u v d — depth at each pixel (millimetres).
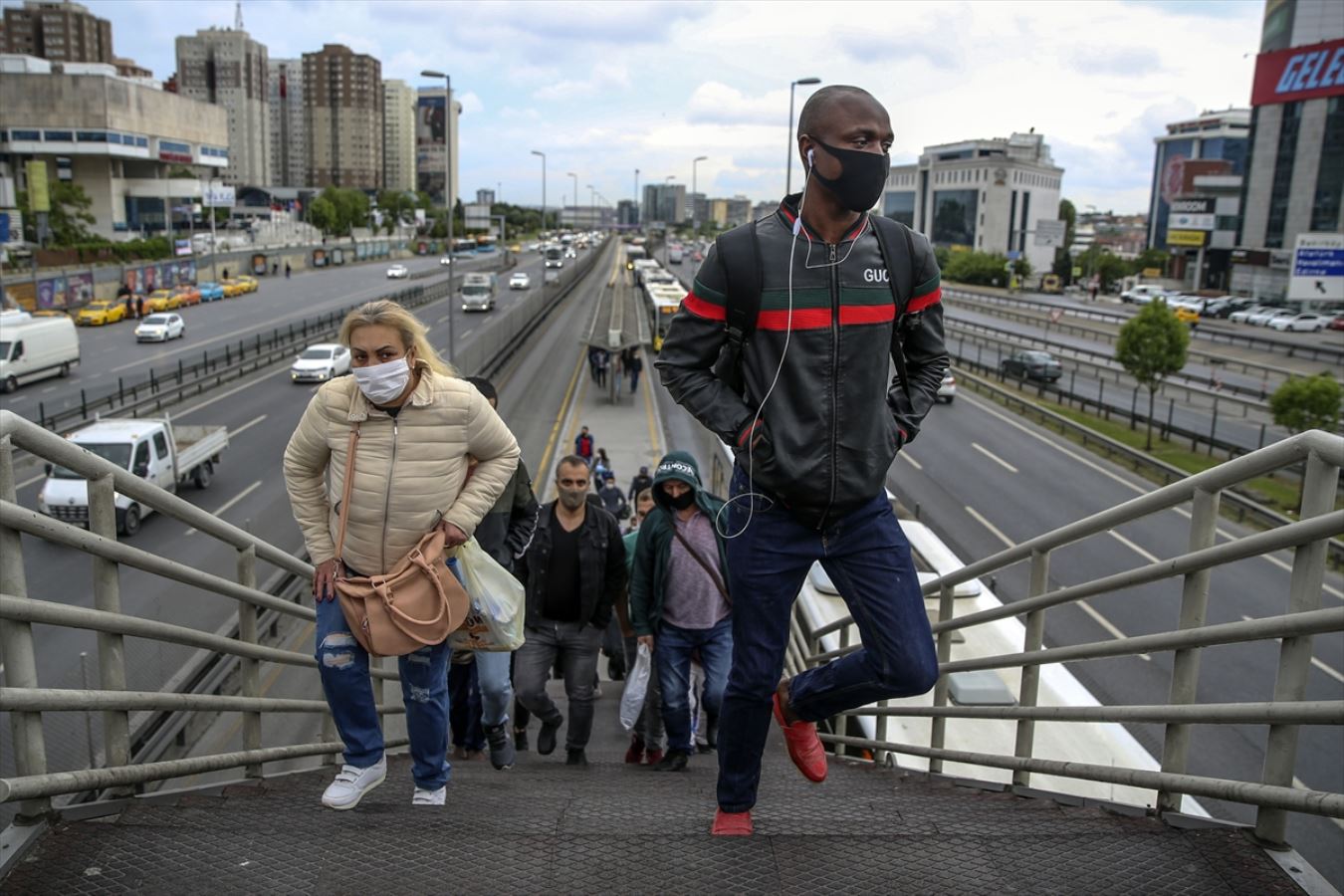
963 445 31500
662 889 2609
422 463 3182
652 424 33844
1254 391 39219
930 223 141500
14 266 65812
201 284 69500
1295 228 78812
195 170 119812
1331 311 72188
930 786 4512
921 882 2643
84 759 7562
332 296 73938
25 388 34031
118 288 63906
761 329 2666
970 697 9305
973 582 12594
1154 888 2553
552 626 5898
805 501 2678
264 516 20844
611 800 3812
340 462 3189
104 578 3203
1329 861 10016
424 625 3203
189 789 3598
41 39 170250
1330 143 75500
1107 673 14609
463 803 3691
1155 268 118375
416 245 149375
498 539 4949
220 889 2543
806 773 3320
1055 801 3672
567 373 44719
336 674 3293
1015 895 2561
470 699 6281
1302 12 82062
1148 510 3238
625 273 114125
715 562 5586
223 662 10633
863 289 2631
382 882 2613
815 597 12000
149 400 32594
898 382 2920
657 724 6438
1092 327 67375
